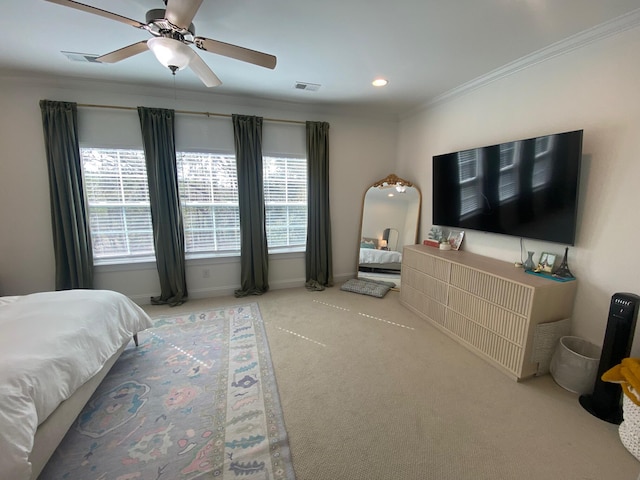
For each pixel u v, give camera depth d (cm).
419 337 261
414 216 375
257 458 141
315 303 335
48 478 130
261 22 179
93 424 160
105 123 290
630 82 174
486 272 221
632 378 143
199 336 256
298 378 202
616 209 185
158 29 148
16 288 288
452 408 175
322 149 363
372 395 186
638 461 141
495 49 213
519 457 143
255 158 337
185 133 317
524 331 194
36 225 286
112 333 185
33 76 262
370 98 327
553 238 211
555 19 174
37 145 275
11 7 162
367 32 190
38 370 121
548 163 208
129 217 315
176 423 161
